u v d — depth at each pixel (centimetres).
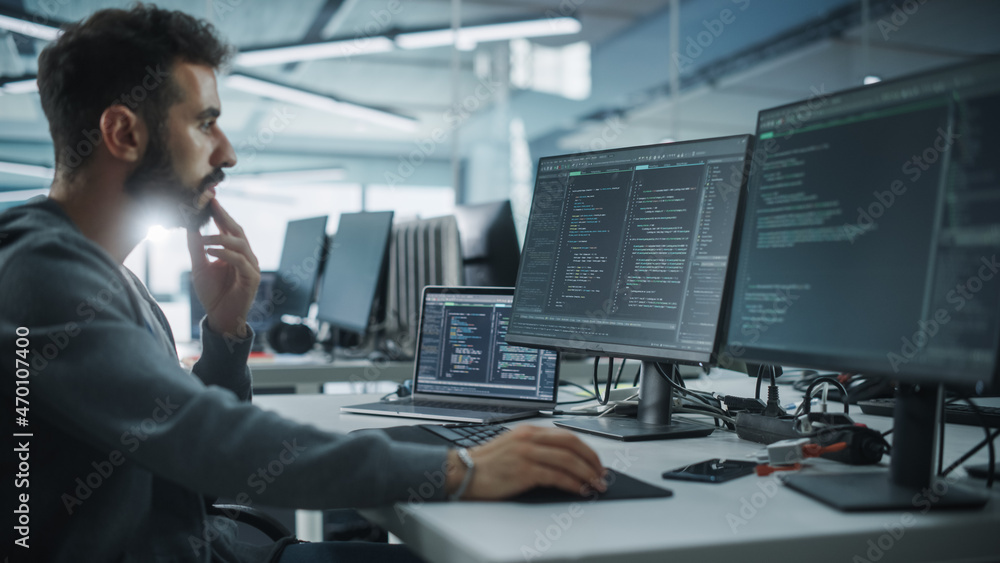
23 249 79
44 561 80
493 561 58
